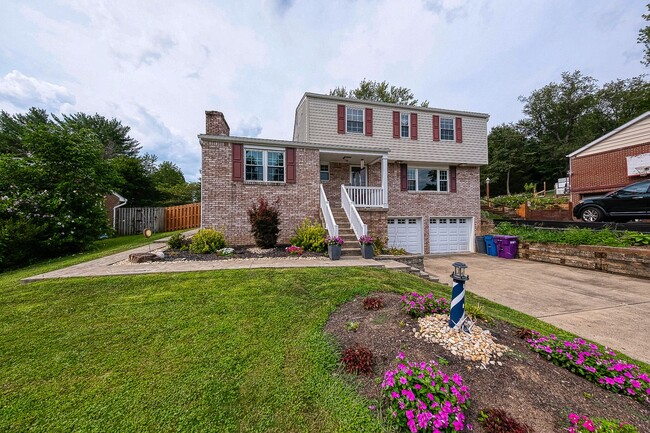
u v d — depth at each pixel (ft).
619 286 22.97
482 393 7.52
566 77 119.55
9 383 8.16
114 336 10.76
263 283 16.65
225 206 31.81
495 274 28.45
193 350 9.86
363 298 14.35
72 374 8.59
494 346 9.46
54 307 13.29
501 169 107.65
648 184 31.53
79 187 34.99
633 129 40.96
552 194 86.79
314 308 13.43
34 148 34.22
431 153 46.34
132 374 8.58
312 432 6.58
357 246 27.86
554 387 7.97
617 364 8.66
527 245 37.73
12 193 30.83
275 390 7.93
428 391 6.86
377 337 10.07
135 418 6.95
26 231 28.27
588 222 36.22
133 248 30.48
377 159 40.75
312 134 41.19
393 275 19.63
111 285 16.11
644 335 13.87
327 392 7.83
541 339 10.03
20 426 6.72
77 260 25.18
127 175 78.13
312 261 23.50
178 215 56.34
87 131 40.24
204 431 6.61
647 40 67.67
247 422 6.87
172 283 16.53
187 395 7.70
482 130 49.01
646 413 7.35
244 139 32.14
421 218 46.68
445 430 6.24
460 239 48.78
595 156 45.88
